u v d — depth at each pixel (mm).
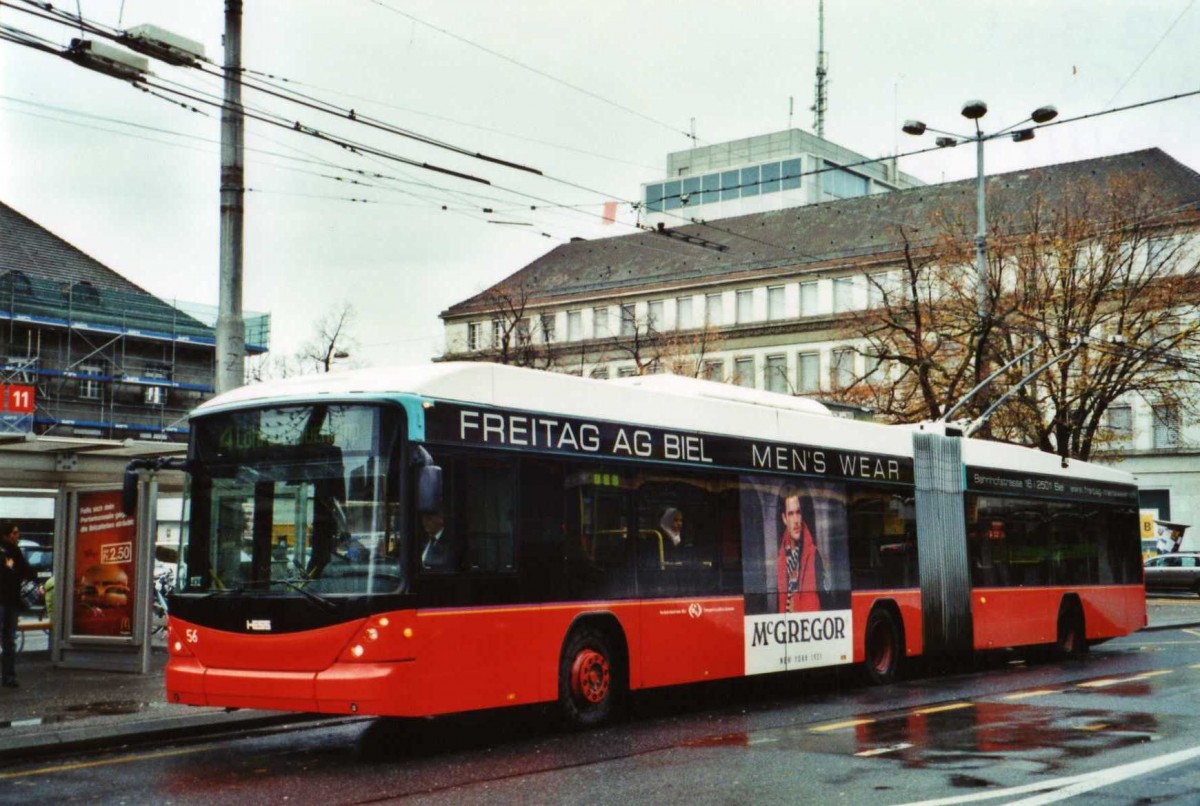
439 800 9133
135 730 12516
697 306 78438
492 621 11812
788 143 86500
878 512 18172
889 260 69438
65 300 50000
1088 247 41094
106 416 50438
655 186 89688
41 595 25406
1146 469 63094
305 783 10000
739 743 11898
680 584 14352
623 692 13477
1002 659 22859
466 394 11922
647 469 14102
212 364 54375
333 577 11031
